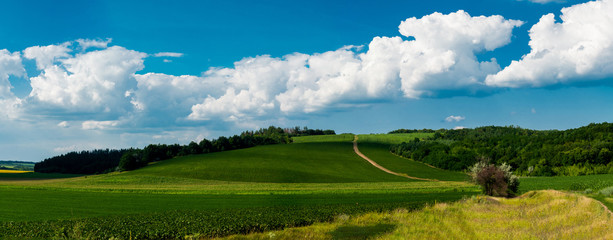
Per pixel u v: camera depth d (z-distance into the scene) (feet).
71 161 548.72
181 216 114.83
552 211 104.78
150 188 219.20
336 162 426.92
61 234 88.74
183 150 478.59
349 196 181.88
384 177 346.74
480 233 79.82
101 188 211.20
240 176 327.06
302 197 178.09
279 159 428.56
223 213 120.78
